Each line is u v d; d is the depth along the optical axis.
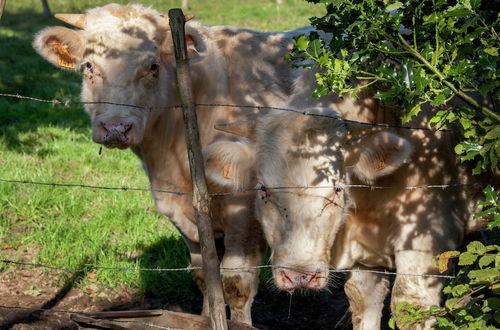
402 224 6.71
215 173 6.73
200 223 5.03
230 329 5.96
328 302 9.27
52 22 33.56
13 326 8.09
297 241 6.03
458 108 4.93
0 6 6.32
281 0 39.34
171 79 7.95
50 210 11.45
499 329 5.04
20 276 9.39
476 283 4.75
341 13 5.05
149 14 7.94
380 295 7.65
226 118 7.92
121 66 7.56
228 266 7.71
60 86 20.95
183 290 9.27
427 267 6.67
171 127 7.96
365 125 6.21
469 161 6.78
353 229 6.96
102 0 38.59
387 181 6.64
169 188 8.14
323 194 6.05
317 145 6.14
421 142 6.61
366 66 5.44
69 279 9.30
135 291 9.28
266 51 8.06
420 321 5.46
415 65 4.85
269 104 7.82
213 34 8.23
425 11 4.91
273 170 6.18
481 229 7.14
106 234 10.53
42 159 14.13
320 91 5.12
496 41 4.76
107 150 14.88
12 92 19.78
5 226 10.71
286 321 8.77
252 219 7.61
